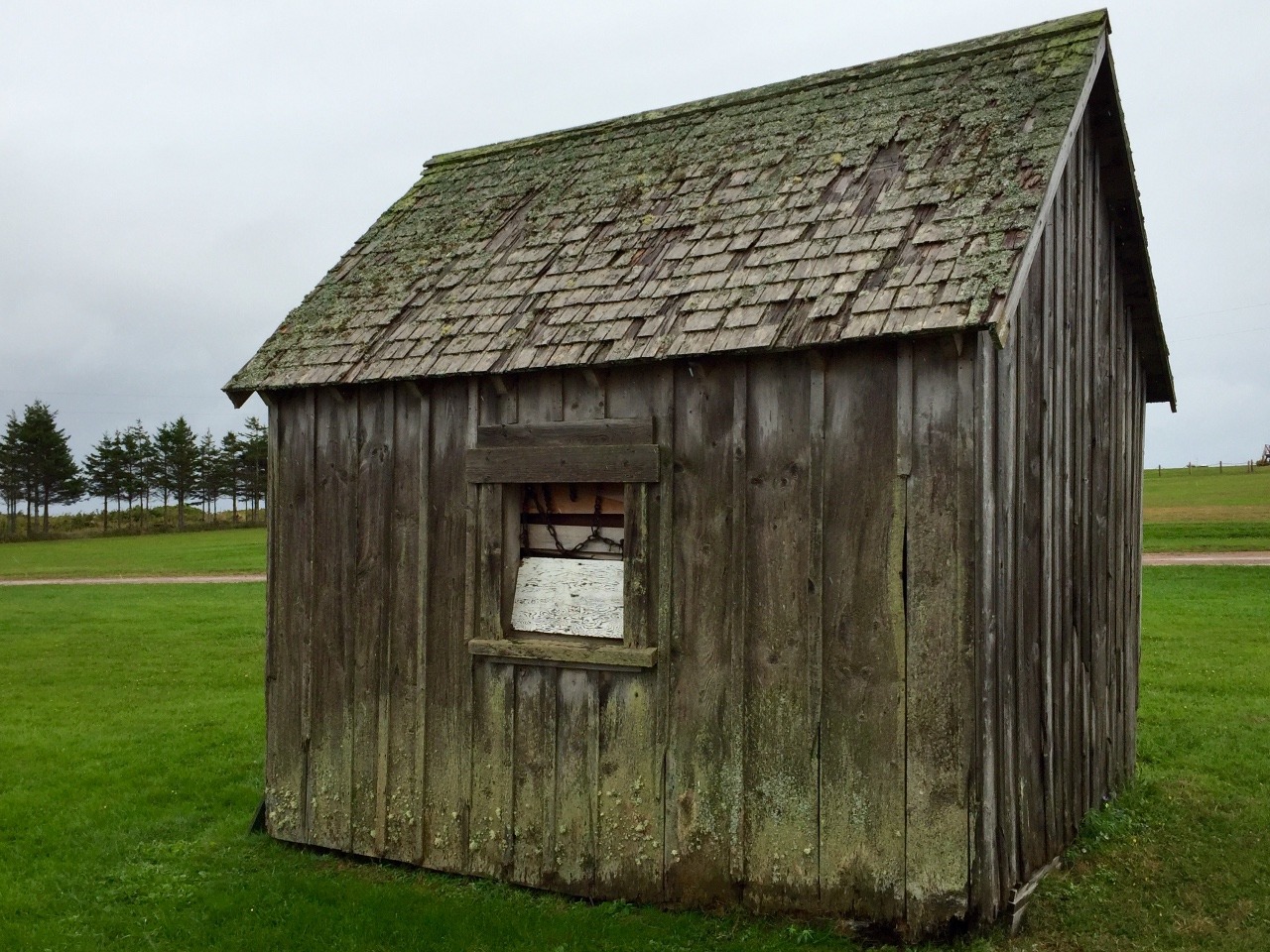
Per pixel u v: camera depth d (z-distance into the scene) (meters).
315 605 8.70
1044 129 7.07
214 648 21.48
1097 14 7.87
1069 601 7.87
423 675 8.09
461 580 7.93
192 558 50.09
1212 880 7.32
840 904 6.44
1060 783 7.60
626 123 10.02
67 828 9.48
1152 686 15.03
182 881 8.07
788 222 7.46
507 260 8.78
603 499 7.61
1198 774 10.28
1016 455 6.68
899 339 6.27
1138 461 10.57
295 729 8.79
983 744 6.04
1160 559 34.12
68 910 7.53
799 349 6.43
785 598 6.69
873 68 8.77
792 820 6.62
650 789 7.14
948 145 7.45
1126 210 9.09
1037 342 7.12
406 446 8.25
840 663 6.48
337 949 6.71
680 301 7.24
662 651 7.09
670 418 7.12
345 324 8.98
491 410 7.84
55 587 36.12
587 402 7.45
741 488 6.86
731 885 6.82
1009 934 6.25
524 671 7.65
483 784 7.81
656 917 6.88
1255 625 20.75
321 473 8.68
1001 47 8.19
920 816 6.20
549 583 7.70
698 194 8.38
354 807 8.44
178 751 12.64
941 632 6.16
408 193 10.88
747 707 6.80
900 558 6.31
